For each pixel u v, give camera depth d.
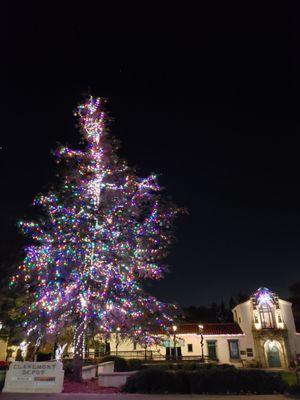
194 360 35.41
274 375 12.02
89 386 14.65
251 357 38.47
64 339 18.92
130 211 19.47
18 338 19.62
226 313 63.59
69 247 17.28
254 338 39.16
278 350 38.62
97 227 17.97
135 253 18.50
